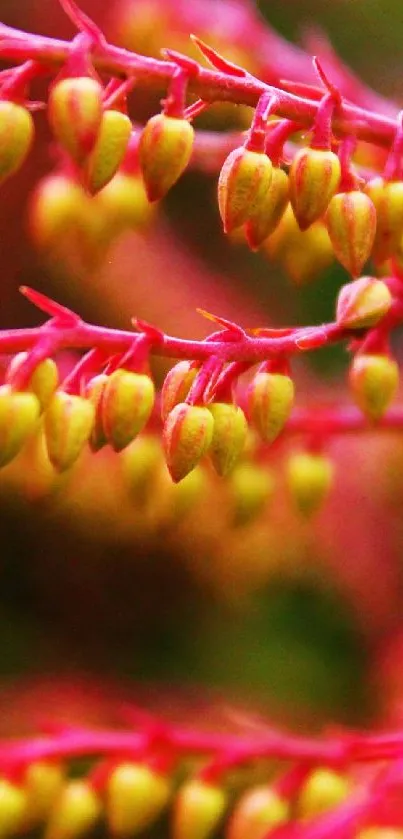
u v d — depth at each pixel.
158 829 0.32
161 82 0.16
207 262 0.40
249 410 0.18
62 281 0.36
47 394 0.17
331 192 0.17
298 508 0.22
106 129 0.16
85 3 0.34
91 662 0.39
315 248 0.21
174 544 0.34
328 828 0.19
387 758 0.20
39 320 0.38
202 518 0.28
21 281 0.37
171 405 0.17
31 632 0.40
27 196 0.36
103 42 0.16
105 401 0.17
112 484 0.26
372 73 0.45
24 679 0.38
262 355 0.18
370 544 0.32
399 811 0.19
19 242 0.36
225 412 0.17
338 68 0.24
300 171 0.17
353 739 0.20
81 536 0.36
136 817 0.20
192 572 0.37
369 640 0.35
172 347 0.17
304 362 0.37
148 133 0.16
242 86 0.17
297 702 0.37
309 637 0.39
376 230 0.17
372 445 0.28
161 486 0.21
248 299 0.38
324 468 0.22
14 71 0.16
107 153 0.16
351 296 0.18
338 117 0.17
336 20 0.46
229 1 0.30
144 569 0.38
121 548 0.37
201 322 0.36
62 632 0.40
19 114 0.16
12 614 0.40
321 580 0.35
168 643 0.40
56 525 0.36
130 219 0.21
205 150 0.22
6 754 0.20
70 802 0.20
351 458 0.29
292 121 0.17
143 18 0.26
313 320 0.40
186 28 0.26
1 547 0.38
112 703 0.37
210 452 0.17
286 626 0.39
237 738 0.20
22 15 0.36
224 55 0.26
